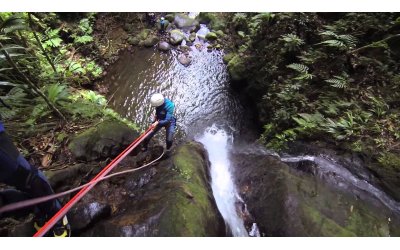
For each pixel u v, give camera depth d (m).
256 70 6.55
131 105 6.63
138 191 3.72
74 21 8.03
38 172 2.50
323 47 5.59
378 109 4.62
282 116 5.24
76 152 4.06
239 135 6.21
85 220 3.09
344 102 4.92
